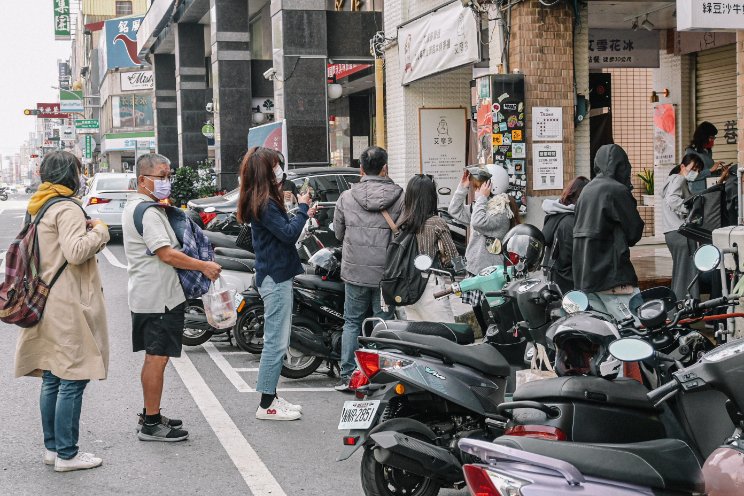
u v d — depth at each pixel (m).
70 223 5.58
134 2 82.81
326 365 9.11
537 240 5.27
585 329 3.85
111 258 19.44
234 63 26.34
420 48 14.05
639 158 18.73
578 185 7.16
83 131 76.69
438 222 6.74
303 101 20.78
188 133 33.25
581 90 11.32
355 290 7.55
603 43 14.14
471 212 7.95
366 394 4.96
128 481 5.53
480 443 3.28
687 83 14.76
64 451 5.70
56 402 5.80
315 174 14.73
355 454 6.07
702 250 4.43
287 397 7.72
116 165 65.81
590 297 6.40
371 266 7.39
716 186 8.42
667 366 4.44
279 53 21.02
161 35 37.03
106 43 63.00
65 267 5.65
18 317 5.55
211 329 9.49
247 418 6.97
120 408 7.27
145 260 6.25
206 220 15.47
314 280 8.24
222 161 26.44
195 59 33.09
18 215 43.09
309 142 20.84
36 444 6.32
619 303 6.32
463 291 5.48
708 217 8.42
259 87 27.30
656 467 3.30
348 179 14.84
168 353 6.32
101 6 82.19
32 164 167.62
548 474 3.15
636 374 4.30
